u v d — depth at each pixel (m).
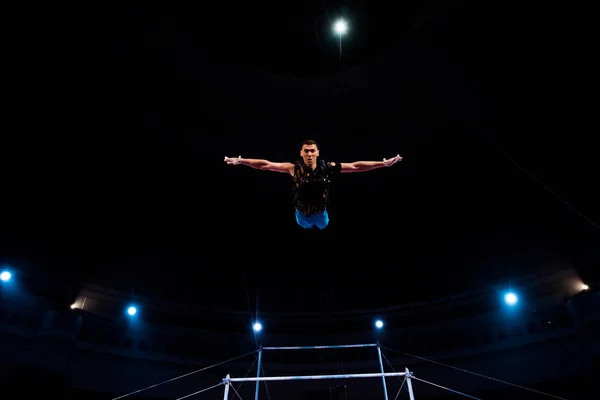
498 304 18.77
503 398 17.00
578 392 15.73
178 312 20.27
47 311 16.58
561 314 16.84
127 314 18.91
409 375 5.93
